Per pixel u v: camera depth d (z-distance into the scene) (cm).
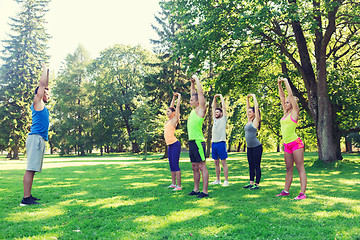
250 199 422
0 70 3272
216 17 1193
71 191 533
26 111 3184
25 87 3234
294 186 563
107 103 4266
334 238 249
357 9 1168
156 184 630
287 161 455
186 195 472
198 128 470
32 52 3444
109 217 333
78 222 313
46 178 780
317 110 1248
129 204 399
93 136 4122
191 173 919
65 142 4100
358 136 3164
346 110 1445
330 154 1182
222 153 598
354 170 1001
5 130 3083
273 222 300
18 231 282
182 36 1307
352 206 364
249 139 550
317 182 640
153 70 2970
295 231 269
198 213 338
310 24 1044
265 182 634
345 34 1561
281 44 1238
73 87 4106
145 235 264
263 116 1834
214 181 652
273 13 1024
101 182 677
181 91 2539
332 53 1556
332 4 1026
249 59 1391
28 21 3462
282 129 461
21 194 502
